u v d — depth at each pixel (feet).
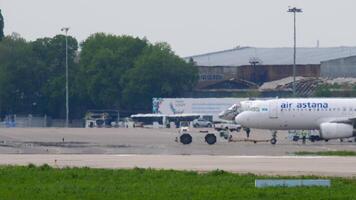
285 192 378.94
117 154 652.07
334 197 363.15
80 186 399.44
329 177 440.86
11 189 389.80
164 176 442.50
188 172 460.14
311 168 501.97
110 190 386.11
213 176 443.73
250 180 426.51
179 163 540.93
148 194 372.99
